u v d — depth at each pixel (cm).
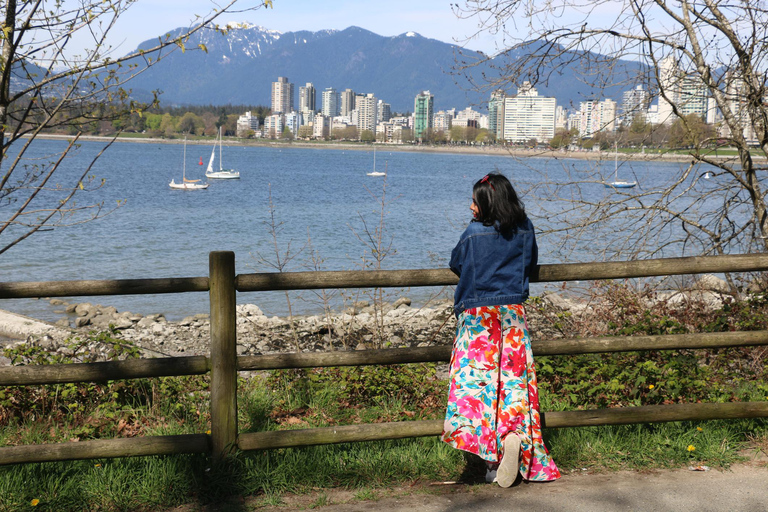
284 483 350
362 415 475
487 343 340
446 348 364
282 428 447
